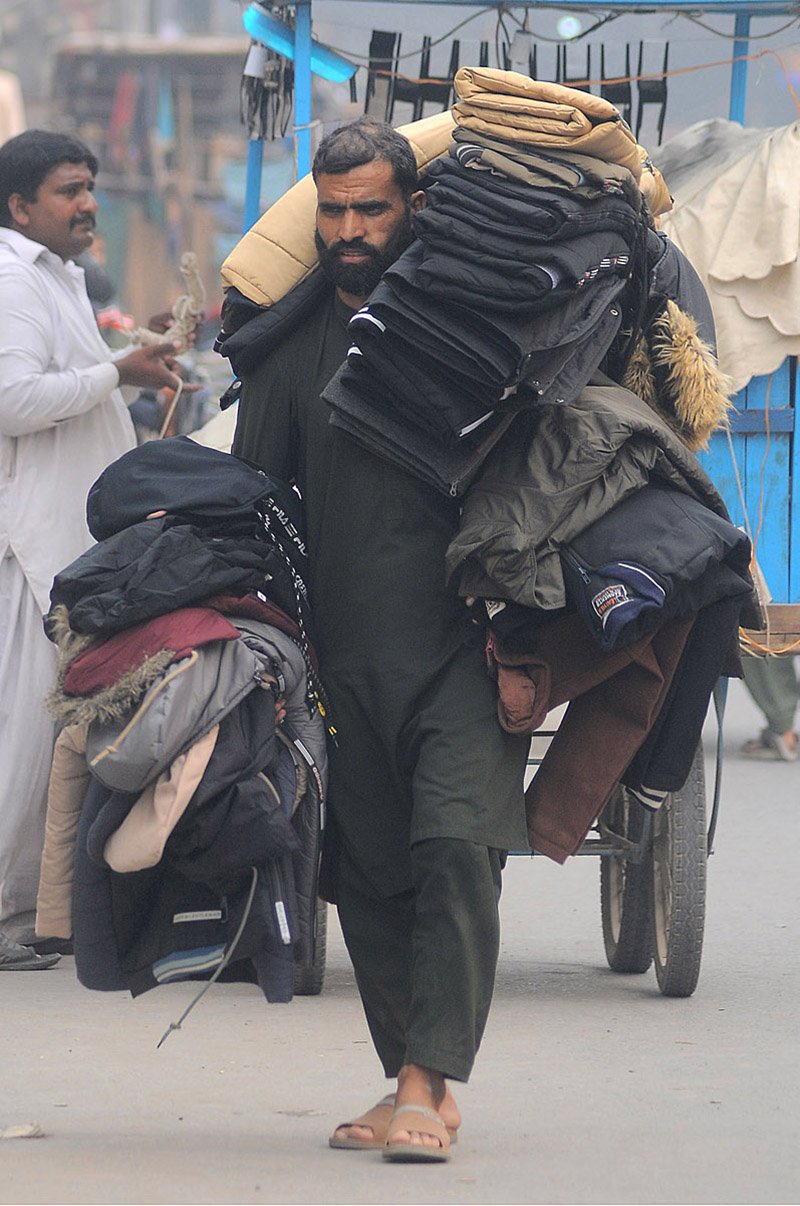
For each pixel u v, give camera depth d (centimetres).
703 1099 957
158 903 792
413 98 1659
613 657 803
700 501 827
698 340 862
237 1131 886
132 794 771
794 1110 936
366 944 854
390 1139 802
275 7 1543
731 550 802
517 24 1634
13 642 1320
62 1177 786
